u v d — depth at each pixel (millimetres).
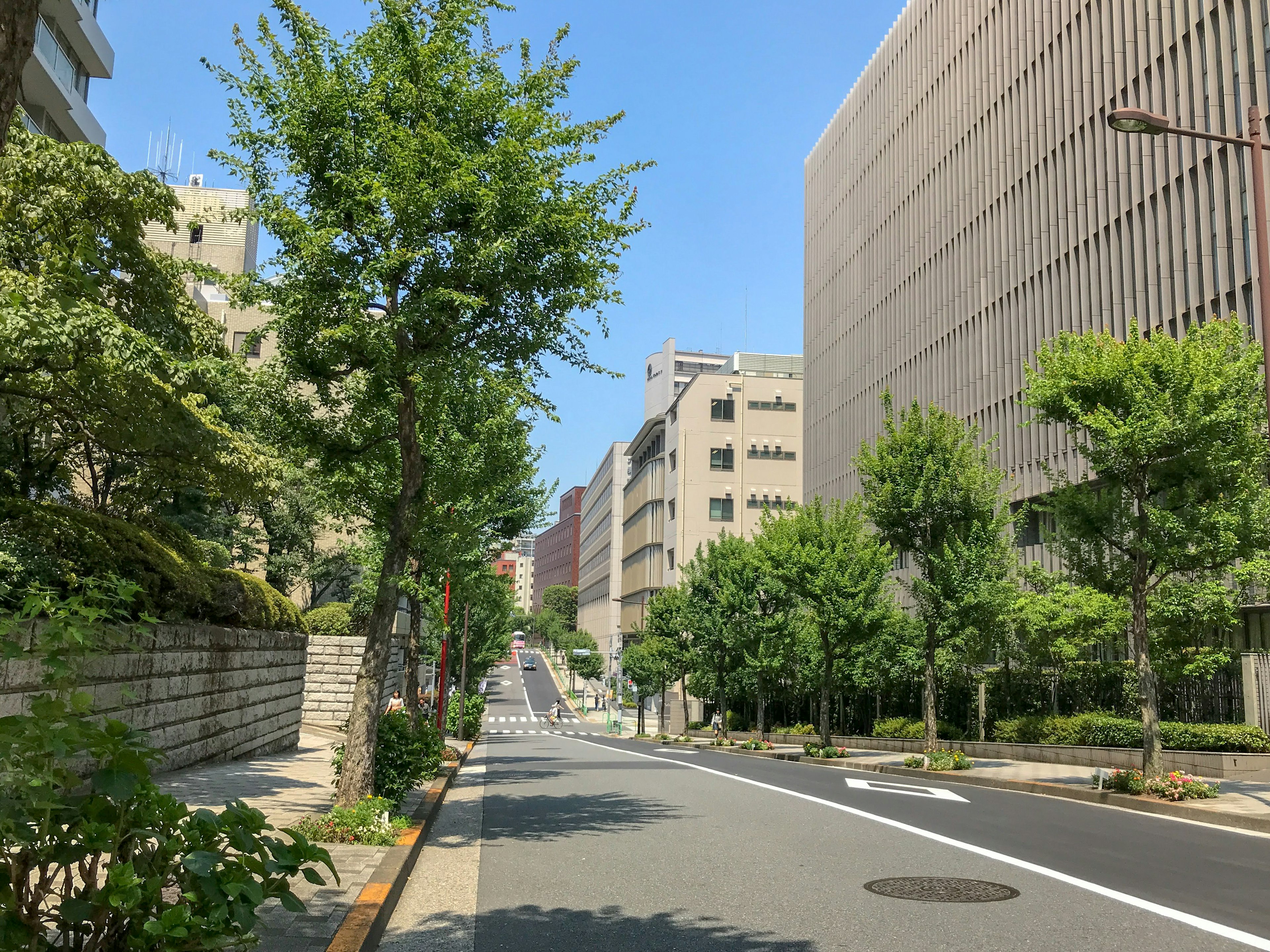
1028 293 40469
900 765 24000
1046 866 8820
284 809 10992
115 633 3973
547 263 11375
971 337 45031
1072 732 23359
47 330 8984
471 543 15961
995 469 24938
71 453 15195
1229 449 15555
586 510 163125
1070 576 18453
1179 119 32000
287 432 11695
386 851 8438
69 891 3396
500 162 10797
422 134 10625
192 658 15203
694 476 87375
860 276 59938
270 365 11617
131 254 12852
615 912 6988
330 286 10719
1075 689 25578
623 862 9055
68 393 10953
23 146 12078
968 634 25312
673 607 56219
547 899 7441
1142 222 33594
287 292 10766
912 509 23891
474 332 11664
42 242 12141
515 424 14375
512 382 11398
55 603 3828
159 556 13703
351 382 12086
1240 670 19734
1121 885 7941
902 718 33969
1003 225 42719
